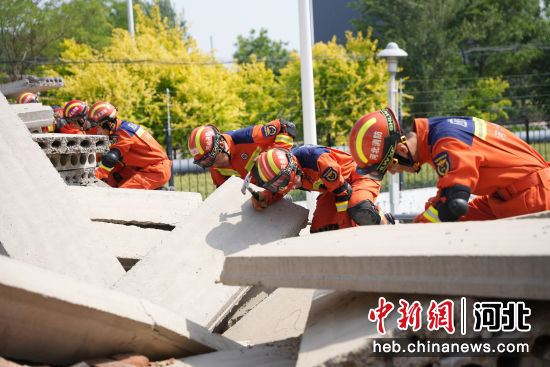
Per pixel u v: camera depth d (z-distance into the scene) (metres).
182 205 5.03
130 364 2.60
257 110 24.55
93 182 6.81
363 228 3.19
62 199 4.09
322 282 2.57
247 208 4.41
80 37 28.41
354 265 2.48
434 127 3.63
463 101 31.16
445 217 3.36
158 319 2.81
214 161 5.45
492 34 33.16
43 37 27.33
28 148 4.32
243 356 2.94
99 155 8.34
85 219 4.06
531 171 3.56
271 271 2.71
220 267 3.86
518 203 3.57
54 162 6.27
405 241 2.65
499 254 2.15
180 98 21.00
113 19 35.03
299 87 23.98
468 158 3.40
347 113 23.66
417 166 3.76
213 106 21.22
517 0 34.19
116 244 4.46
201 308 3.58
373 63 24.30
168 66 20.92
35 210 3.93
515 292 2.12
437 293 2.29
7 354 2.46
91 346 2.62
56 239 3.83
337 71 23.66
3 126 4.38
